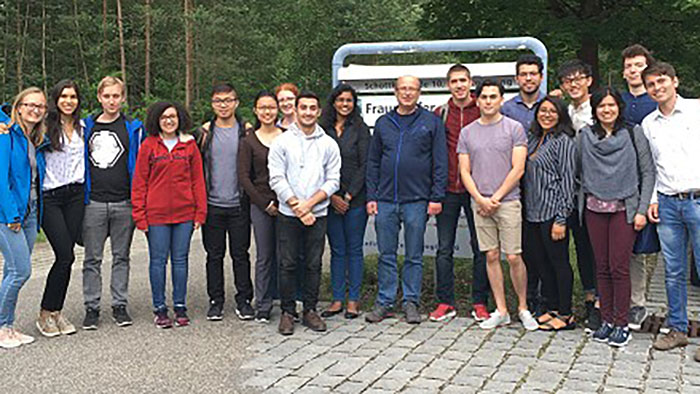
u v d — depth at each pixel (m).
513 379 4.36
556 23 13.14
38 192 5.37
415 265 5.83
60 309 5.57
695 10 12.88
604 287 5.17
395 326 5.68
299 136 5.58
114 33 29.50
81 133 5.61
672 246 5.01
